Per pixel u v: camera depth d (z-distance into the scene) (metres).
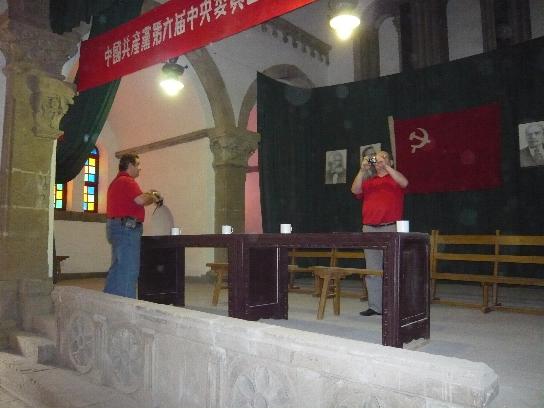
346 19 4.59
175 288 5.43
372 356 1.88
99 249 10.59
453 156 8.52
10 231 4.97
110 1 4.88
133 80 9.70
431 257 5.73
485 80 8.27
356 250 9.61
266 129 9.29
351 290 7.45
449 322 4.40
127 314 3.16
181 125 9.69
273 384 2.20
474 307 5.16
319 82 11.26
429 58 10.23
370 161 4.57
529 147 7.70
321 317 4.54
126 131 10.99
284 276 4.60
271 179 9.33
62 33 5.32
